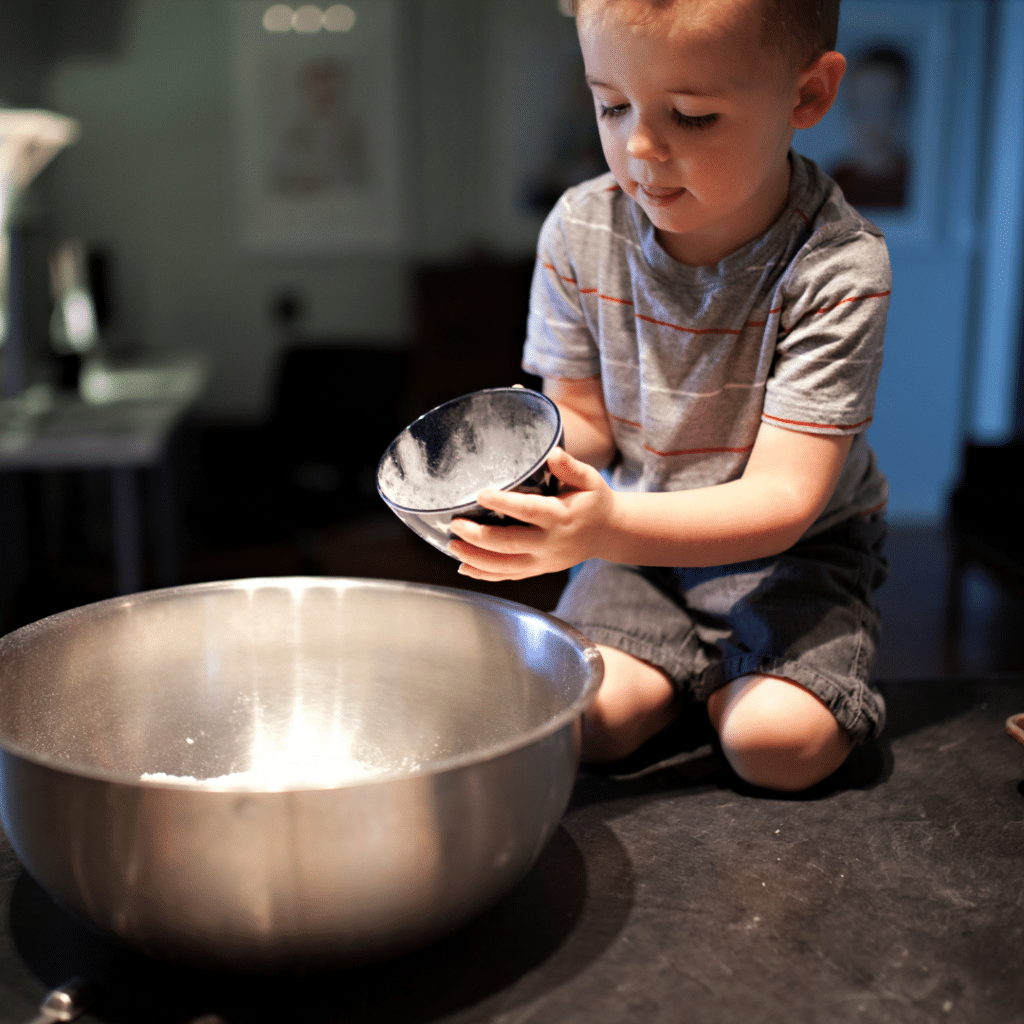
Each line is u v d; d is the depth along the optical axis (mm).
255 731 861
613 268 981
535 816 612
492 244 4418
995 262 4312
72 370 2895
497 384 4125
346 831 545
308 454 3305
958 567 2848
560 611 1072
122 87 4184
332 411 3270
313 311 4414
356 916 563
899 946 663
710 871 750
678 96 743
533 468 708
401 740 862
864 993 618
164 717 829
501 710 820
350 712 871
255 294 4387
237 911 554
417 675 857
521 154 4355
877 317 851
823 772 873
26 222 3404
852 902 710
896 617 3145
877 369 865
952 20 4148
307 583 858
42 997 612
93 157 4223
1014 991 621
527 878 739
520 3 4234
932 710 1034
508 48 4266
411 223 4379
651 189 810
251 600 854
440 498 817
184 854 546
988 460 2760
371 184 4336
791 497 832
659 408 969
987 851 777
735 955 653
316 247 4367
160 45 4168
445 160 4352
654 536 768
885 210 4309
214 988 622
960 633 3000
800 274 871
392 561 3742
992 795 865
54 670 751
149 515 3859
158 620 820
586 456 1061
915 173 4277
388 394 3223
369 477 3246
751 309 910
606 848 784
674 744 987
